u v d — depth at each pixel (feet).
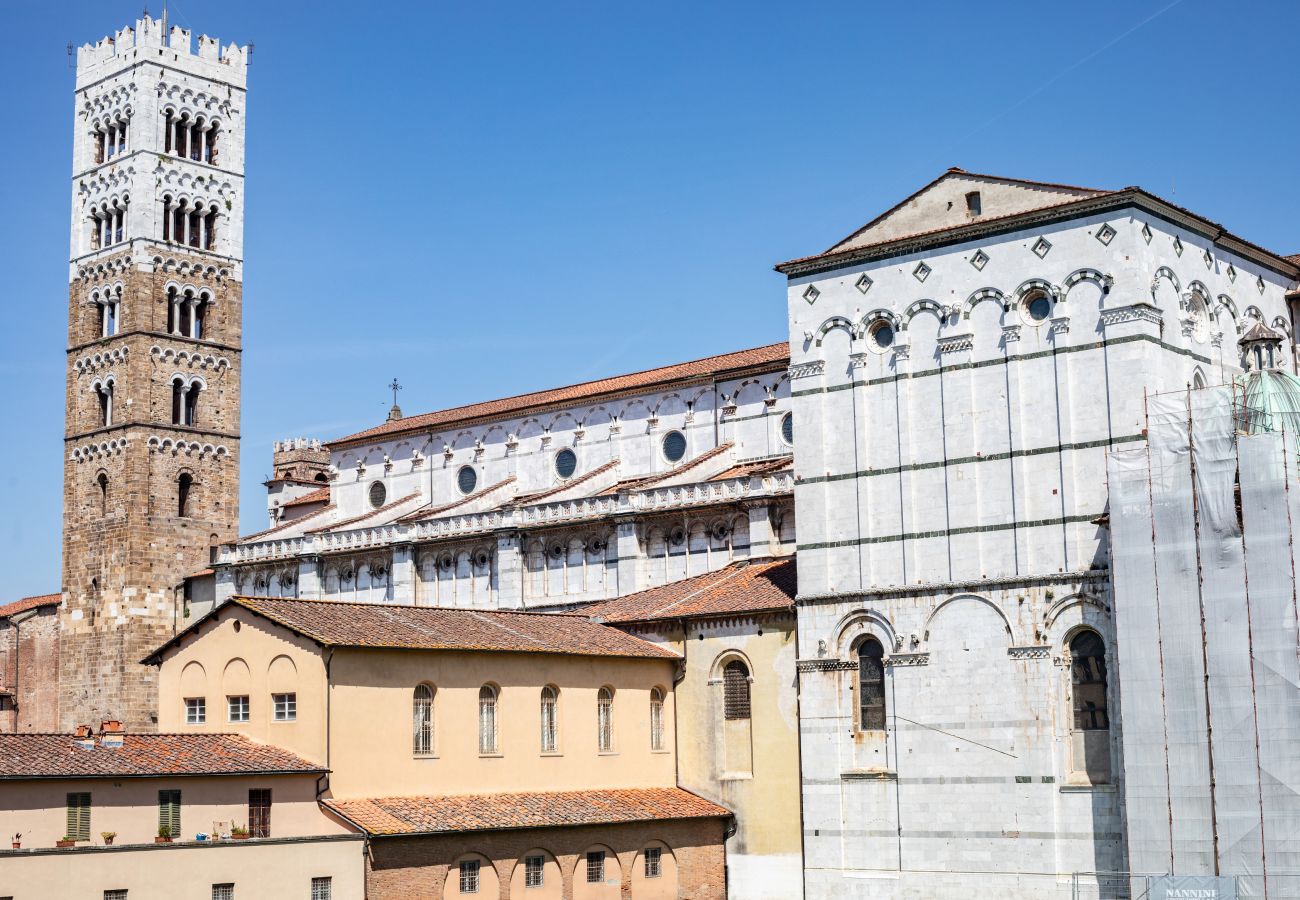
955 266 254.27
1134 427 233.55
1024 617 240.73
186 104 494.59
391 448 446.60
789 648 273.75
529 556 376.89
